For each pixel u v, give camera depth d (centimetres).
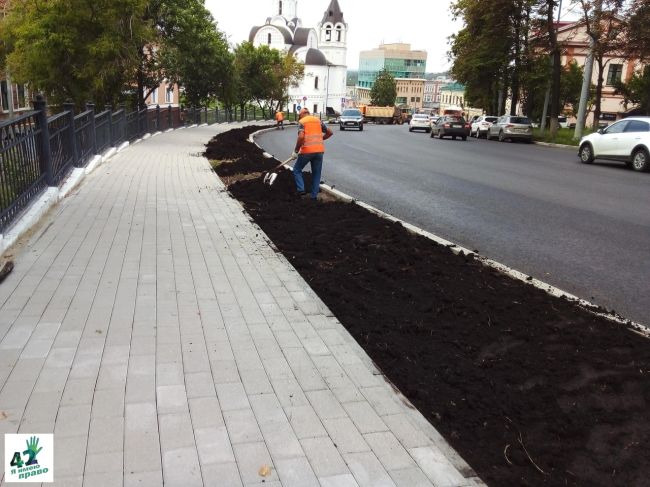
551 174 1599
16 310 444
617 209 1044
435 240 740
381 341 425
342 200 1011
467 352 414
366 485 265
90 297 478
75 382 340
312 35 10400
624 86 4403
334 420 315
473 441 310
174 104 5638
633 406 348
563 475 286
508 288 552
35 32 1708
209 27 3459
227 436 296
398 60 17025
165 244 655
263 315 459
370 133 3897
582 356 409
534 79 3703
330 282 552
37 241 639
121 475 263
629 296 568
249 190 1044
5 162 639
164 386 342
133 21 1878
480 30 4003
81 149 1146
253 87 5700
